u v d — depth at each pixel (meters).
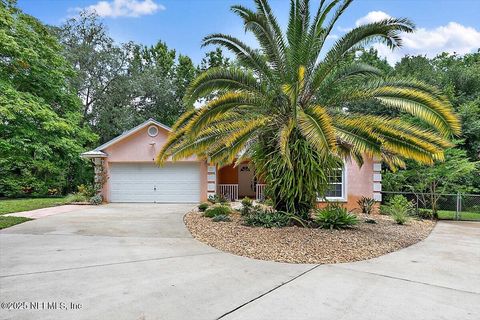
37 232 8.10
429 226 10.16
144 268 5.12
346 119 7.01
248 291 4.14
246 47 8.01
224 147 8.09
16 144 15.71
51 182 19.97
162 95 24.52
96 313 3.46
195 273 4.88
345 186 12.64
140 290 4.16
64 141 17.44
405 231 8.64
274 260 5.60
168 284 4.39
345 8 7.51
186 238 7.45
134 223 9.52
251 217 8.87
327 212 8.23
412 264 5.52
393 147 6.81
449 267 5.36
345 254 5.96
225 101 7.25
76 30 22.94
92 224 9.33
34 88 17.20
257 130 7.84
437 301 3.88
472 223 11.27
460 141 12.57
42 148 16.31
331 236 7.19
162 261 5.54
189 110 8.09
